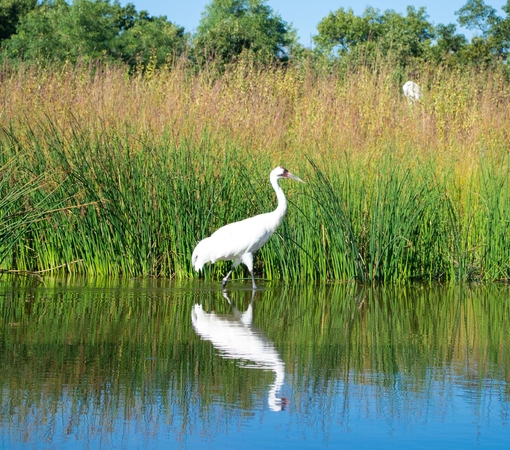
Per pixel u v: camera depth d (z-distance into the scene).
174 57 22.23
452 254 15.04
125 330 9.45
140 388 7.02
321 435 5.98
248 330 9.67
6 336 8.92
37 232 14.45
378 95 21.23
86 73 20.20
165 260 14.62
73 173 14.05
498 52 47.59
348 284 14.18
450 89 22.14
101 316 10.31
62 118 15.70
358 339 9.28
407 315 11.00
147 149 14.70
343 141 16.62
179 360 8.00
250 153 15.53
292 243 14.37
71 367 7.62
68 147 14.66
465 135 19.16
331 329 9.88
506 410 6.62
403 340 9.27
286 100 21.09
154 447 5.68
